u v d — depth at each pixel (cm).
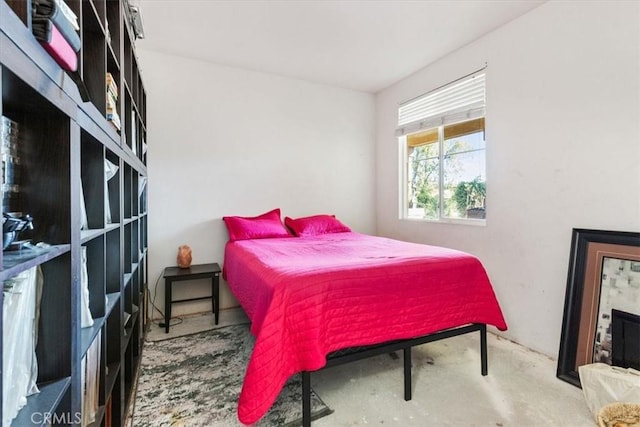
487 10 230
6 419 65
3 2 54
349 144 394
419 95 338
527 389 180
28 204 80
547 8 219
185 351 228
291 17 240
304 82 365
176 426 149
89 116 99
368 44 280
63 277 81
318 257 201
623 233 180
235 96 330
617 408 142
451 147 310
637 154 176
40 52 67
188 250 295
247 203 337
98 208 117
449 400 171
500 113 251
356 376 196
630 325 173
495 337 251
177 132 306
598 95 192
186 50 294
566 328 198
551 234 218
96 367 113
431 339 180
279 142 353
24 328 72
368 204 407
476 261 196
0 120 53
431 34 264
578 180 203
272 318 138
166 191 302
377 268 168
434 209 333
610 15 186
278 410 162
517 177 239
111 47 134
